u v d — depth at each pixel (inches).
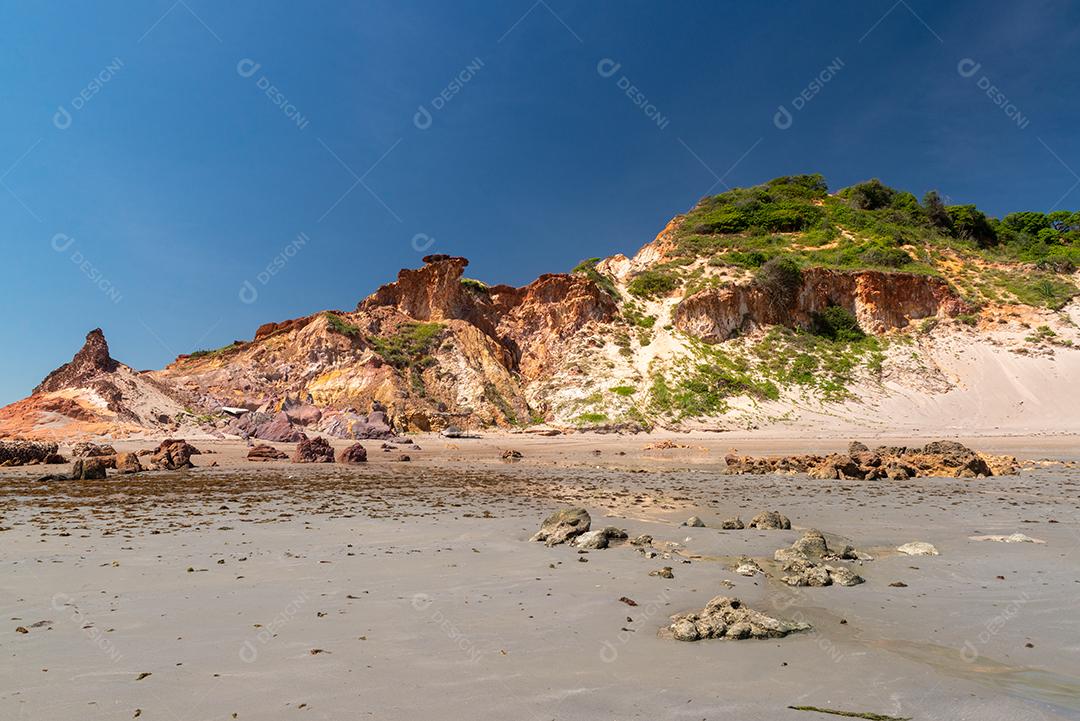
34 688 178.9
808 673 199.8
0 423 1909.4
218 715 162.1
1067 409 2142.0
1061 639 236.8
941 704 175.6
